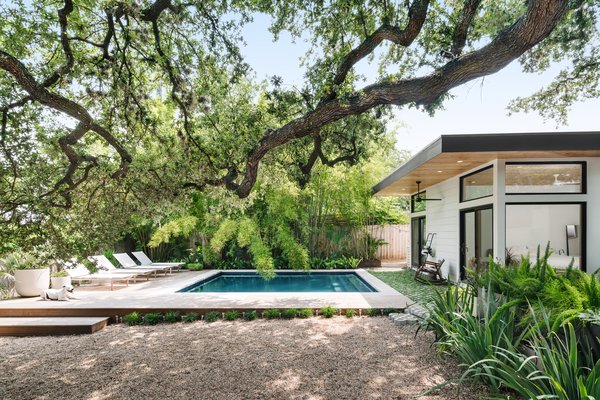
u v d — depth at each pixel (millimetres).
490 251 7422
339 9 4559
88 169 4301
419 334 4715
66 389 3191
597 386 2129
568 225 6762
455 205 9008
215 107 5492
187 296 7109
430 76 3385
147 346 4457
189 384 3252
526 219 6801
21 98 3914
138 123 5406
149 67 5590
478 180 7723
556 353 2365
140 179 4570
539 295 3105
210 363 3785
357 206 12664
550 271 3414
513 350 2723
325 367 3607
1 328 5211
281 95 5070
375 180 12727
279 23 4961
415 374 3363
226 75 5289
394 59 5320
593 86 7039
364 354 3969
